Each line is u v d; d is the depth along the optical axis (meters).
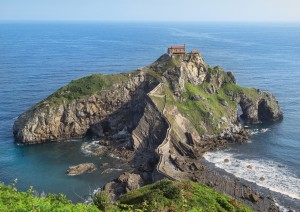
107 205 53.53
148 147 116.25
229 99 144.88
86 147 119.06
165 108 124.25
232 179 95.31
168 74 138.50
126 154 112.12
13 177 96.25
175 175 94.81
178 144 114.19
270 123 144.62
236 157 111.00
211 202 59.09
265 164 106.06
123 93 137.62
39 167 102.94
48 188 90.94
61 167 103.31
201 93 139.88
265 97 148.50
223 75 151.88
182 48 151.50
